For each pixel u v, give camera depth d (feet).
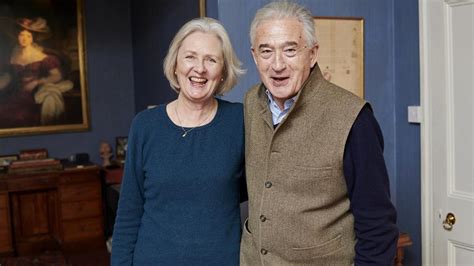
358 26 8.66
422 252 8.55
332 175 4.17
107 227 14.71
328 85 4.37
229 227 4.82
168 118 4.91
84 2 15.34
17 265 7.50
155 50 12.95
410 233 8.89
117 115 16.06
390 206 4.15
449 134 7.88
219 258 4.71
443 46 7.86
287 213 4.29
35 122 14.99
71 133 15.47
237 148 4.87
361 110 4.10
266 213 4.40
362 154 4.02
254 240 4.62
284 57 4.17
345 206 4.30
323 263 4.34
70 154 15.49
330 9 8.43
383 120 9.03
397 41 8.87
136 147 4.89
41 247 14.21
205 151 4.79
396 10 8.84
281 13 4.17
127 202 5.00
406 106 8.77
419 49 8.32
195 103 4.82
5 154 14.69
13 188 13.60
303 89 4.29
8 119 14.67
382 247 4.11
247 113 4.87
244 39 7.82
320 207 4.24
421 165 8.44
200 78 4.71
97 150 15.84
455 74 7.72
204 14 8.45
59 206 14.17
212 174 4.73
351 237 4.37
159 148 4.81
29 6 14.70
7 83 14.58
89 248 14.12
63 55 15.20
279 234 4.35
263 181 4.48
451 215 7.92
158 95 12.85
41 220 14.28
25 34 14.70
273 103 4.58
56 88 15.16
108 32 15.76
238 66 5.06
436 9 7.93
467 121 7.59
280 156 4.35
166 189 4.75
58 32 15.10
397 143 9.08
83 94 15.49
